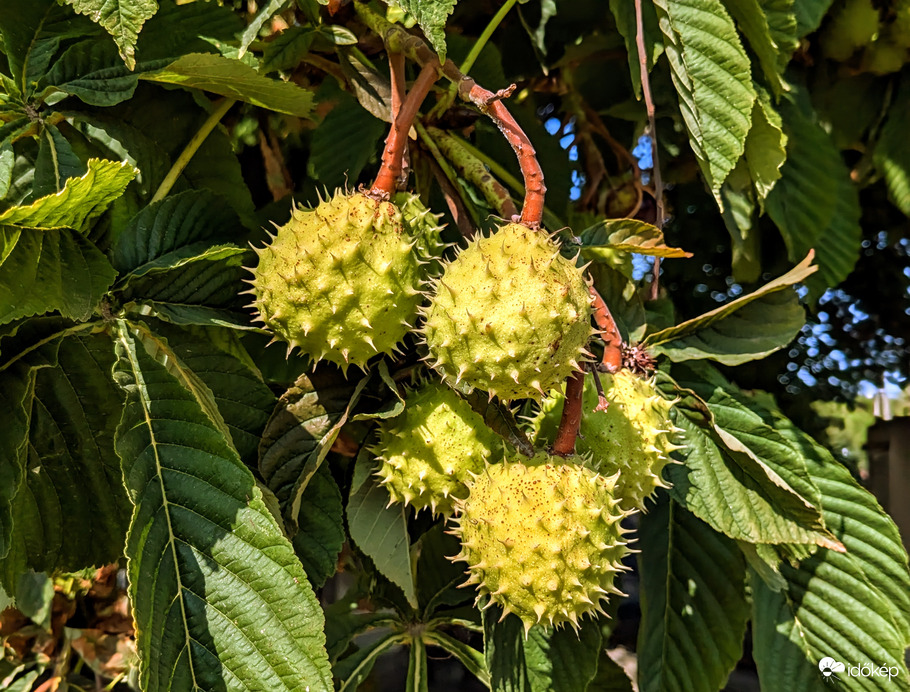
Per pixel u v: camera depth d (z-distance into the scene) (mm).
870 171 774
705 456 527
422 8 435
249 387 485
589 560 429
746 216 598
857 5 636
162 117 501
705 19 512
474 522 437
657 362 536
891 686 545
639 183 732
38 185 460
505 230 436
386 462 468
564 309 424
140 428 442
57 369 476
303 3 513
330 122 598
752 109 538
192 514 437
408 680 587
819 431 926
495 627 522
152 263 465
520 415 490
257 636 427
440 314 432
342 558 634
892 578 549
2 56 493
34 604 644
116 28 440
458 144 515
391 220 445
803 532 509
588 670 526
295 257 436
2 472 440
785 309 524
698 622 577
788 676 561
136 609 415
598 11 646
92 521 493
